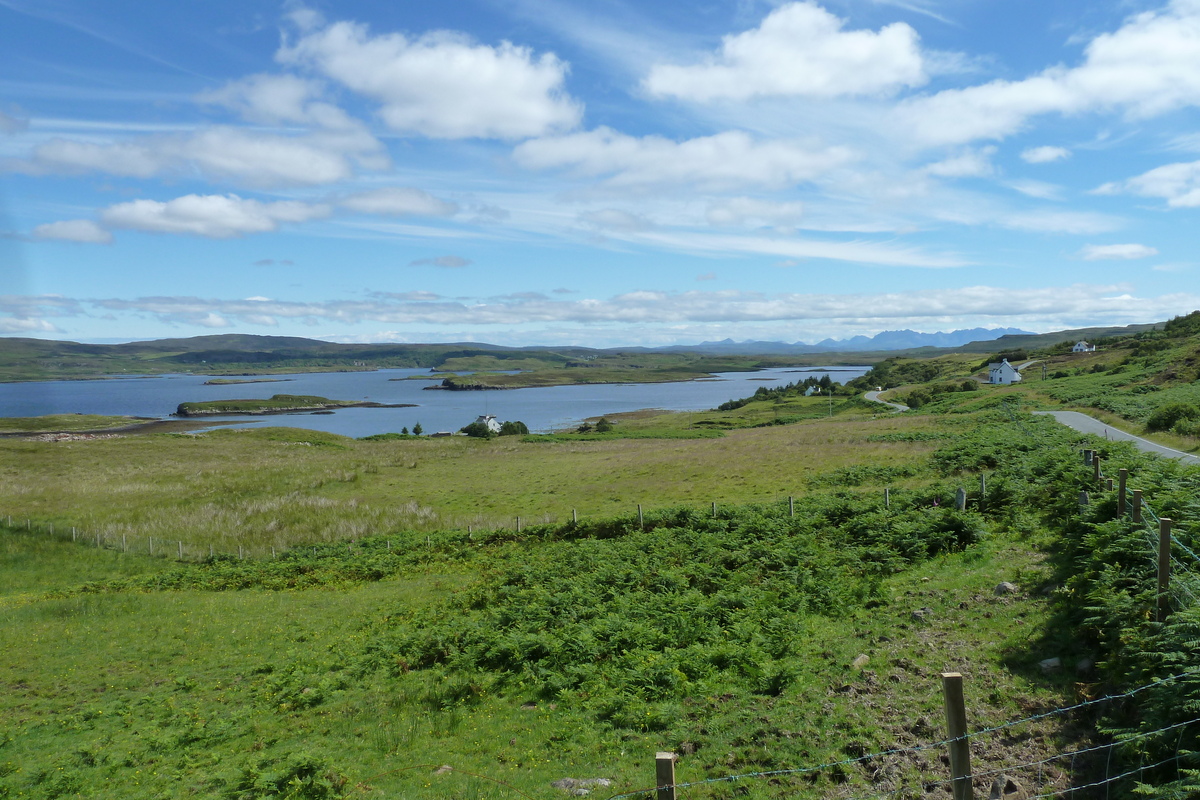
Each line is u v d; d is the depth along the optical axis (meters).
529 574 23.61
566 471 59.00
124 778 12.14
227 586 31.97
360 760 11.41
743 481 45.03
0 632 23.86
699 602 16.20
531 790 9.50
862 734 9.27
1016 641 11.19
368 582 30.50
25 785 12.21
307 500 49.09
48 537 41.09
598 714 11.76
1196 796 6.00
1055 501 20.81
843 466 44.16
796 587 17.03
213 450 80.06
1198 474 16.30
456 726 12.32
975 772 7.87
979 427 52.34
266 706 15.23
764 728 10.02
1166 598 9.13
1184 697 6.91
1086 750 7.75
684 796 8.59
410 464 67.50
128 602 27.75
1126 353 133.50
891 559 18.45
